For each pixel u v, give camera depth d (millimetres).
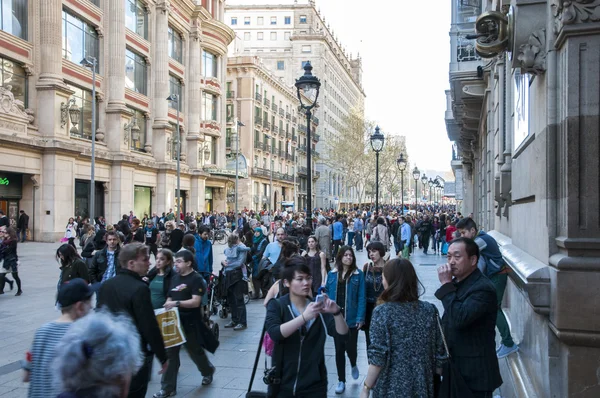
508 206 8258
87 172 30328
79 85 30266
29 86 26969
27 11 26828
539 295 4387
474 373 3525
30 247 24375
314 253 8477
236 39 77062
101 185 32688
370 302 6586
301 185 83125
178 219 31969
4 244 12594
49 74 27438
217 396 6012
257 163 63469
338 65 105250
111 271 7879
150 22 38281
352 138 65000
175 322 5922
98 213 32312
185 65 43812
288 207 67438
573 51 4164
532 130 5531
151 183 37750
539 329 4848
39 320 9891
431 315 3484
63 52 28969
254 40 93125
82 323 2164
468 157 28016
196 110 44531
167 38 39469
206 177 45281
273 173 68625
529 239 5820
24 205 27125
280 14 92562
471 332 3580
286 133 74438
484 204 16625
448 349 3562
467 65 13812
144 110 37406
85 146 30375
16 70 26250
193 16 44250
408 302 3475
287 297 3824
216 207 51719
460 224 6621
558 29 4344
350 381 6629
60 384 1984
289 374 3607
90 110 31672
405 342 3373
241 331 9336
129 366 2082
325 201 91938
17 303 11664
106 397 1992
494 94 11562
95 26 32000
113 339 2086
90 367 1984
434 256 23438
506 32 5477
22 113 25891
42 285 14320
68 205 28234
